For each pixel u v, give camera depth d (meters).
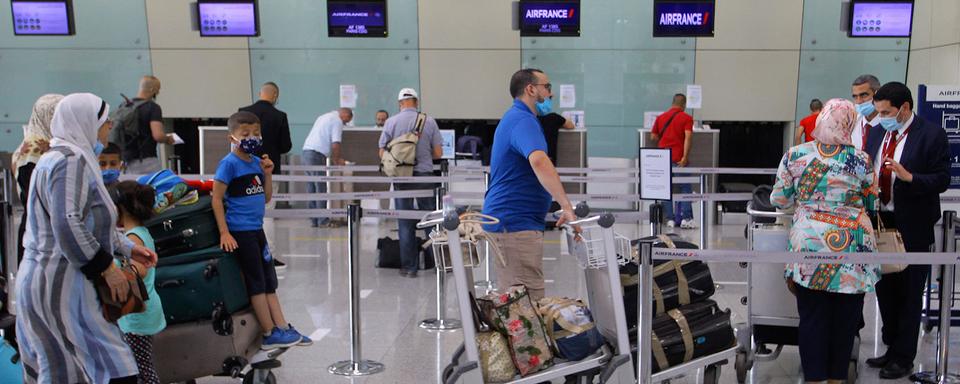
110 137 7.40
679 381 4.27
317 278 6.98
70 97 2.89
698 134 10.22
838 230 3.52
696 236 9.18
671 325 3.73
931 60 10.29
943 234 4.04
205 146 10.04
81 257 2.76
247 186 3.94
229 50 11.83
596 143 11.75
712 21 10.29
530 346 3.41
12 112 12.14
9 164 12.02
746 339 4.23
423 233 8.77
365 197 5.76
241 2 10.89
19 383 3.25
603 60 11.53
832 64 11.21
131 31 11.83
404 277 7.00
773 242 4.09
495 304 3.42
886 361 4.45
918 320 4.26
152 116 7.45
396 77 11.82
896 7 10.11
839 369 3.74
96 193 2.86
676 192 9.82
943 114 5.05
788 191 3.71
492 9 11.52
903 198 4.16
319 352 4.87
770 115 11.40
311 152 9.85
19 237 3.86
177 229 3.69
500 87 11.70
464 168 7.83
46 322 2.82
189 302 3.62
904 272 4.23
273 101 7.75
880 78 11.17
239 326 3.81
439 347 4.98
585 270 3.85
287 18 11.78
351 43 11.80
